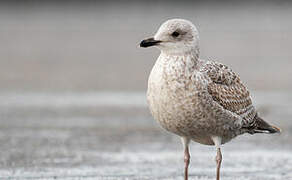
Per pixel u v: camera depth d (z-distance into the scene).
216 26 44.59
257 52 32.41
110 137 14.94
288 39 38.00
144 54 31.98
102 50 33.25
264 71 26.34
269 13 53.09
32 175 11.37
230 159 12.84
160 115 9.91
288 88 22.44
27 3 56.72
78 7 56.06
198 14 51.84
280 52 32.59
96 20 47.72
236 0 61.16
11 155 13.00
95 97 20.34
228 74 10.40
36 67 26.95
